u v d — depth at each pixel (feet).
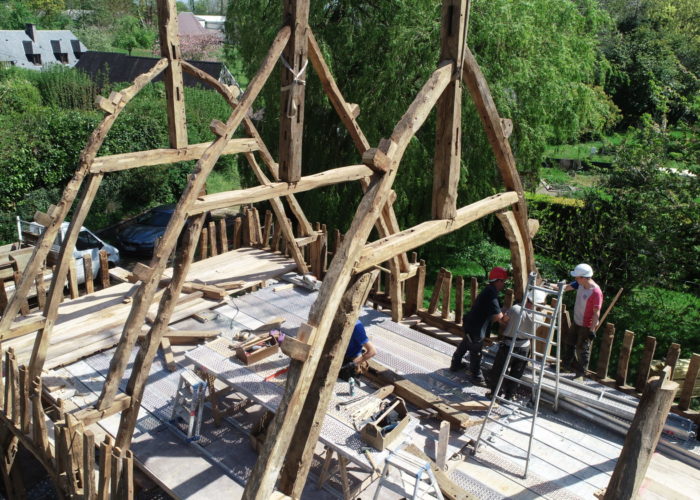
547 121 53.57
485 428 20.15
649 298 42.98
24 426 19.84
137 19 225.56
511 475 18.04
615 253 41.83
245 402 21.27
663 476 17.75
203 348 20.77
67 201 21.35
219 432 19.88
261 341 20.94
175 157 24.93
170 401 21.63
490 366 23.59
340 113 26.71
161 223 60.23
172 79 24.17
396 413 18.80
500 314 21.58
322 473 17.57
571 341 23.08
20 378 19.33
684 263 39.91
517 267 23.11
